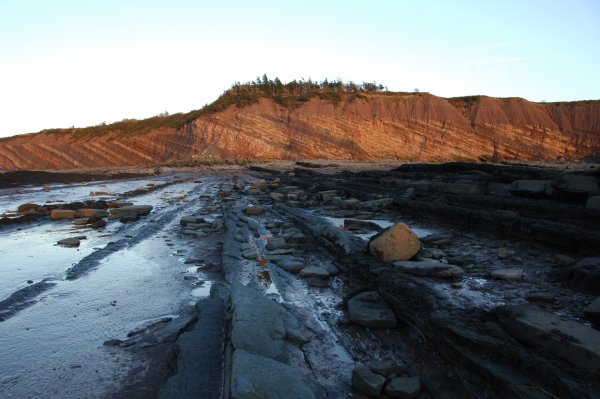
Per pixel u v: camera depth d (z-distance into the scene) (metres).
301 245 9.15
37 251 9.33
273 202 17.38
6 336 5.03
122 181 30.92
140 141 64.50
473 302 4.90
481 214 9.31
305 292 6.47
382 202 13.53
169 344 4.75
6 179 28.61
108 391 3.84
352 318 5.14
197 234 10.88
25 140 73.56
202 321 4.92
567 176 9.95
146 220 13.37
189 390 3.54
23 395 3.80
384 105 63.84
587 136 58.84
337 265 7.52
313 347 4.62
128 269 7.91
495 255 7.30
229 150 57.19
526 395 3.13
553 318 3.86
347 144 56.97
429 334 4.32
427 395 3.71
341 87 74.69
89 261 8.30
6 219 12.77
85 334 5.09
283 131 59.72
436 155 56.62
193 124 62.34
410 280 5.50
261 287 6.61
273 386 3.23
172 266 8.12
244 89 75.06
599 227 7.47
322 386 3.74
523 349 3.59
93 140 69.44
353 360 4.42
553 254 7.21
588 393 2.99
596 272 5.30
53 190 23.83
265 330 4.36
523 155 56.81
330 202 15.91
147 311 5.84
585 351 3.30
